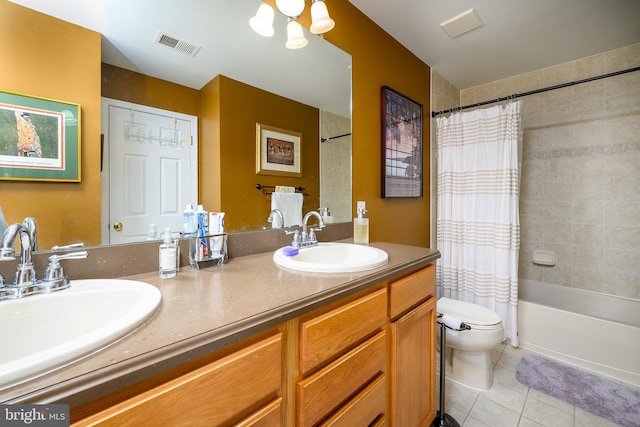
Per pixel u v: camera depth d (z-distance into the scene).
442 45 2.08
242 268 0.98
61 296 0.65
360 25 1.71
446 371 1.78
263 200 1.31
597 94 2.22
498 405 1.48
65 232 0.81
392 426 1.01
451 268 2.29
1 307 0.58
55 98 0.79
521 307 2.04
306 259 1.21
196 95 1.09
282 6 1.16
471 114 2.16
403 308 1.06
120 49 0.91
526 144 2.56
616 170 2.16
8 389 0.35
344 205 1.67
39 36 0.77
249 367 0.58
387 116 1.90
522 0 1.60
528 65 2.40
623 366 1.67
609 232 2.20
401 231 2.11
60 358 0.40
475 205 2.15
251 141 1.27
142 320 0.54
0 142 0.71
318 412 0.73
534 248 2.54
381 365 0.95
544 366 1.80
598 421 1.36
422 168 2.32
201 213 1.05
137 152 0.95
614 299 2.16
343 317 0.80
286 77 1.39
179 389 0.48
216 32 1.13
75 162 0.83
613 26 1.85
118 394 0.43
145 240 0.95
